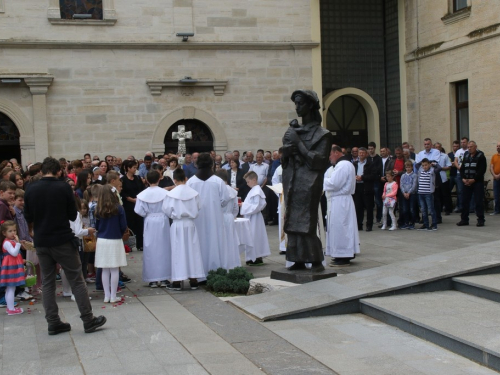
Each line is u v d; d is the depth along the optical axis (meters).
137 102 21.33
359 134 24.98
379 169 16.70
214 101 21.95
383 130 24.89
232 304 9.27
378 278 9.30
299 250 10.15
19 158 21.73
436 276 8.93
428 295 8.72
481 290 8.45
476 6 19.83
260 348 7.26
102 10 21.11
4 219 9.60
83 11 21.06
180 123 22.00
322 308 8.55
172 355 7.07
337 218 11.82
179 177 10.52
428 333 7.29
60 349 7.41
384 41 24.84
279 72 22.38
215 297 9.92
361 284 9.15
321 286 9.38
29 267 9.85
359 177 16.52
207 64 21.83
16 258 9.18
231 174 18.42
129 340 7.69
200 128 22.22
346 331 7.80
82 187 11.98
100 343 7.59
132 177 14.59
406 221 16.77
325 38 24.47
